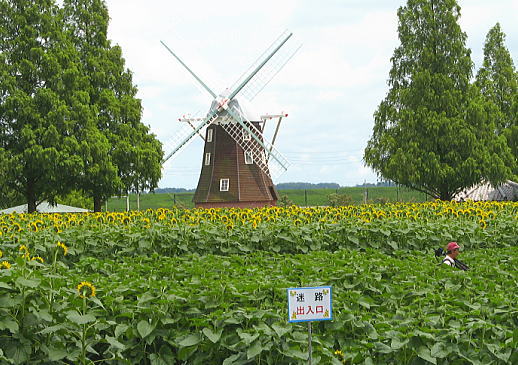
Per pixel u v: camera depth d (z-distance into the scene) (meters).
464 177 42.56
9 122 36.91
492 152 43.53
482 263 12.63
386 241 17.05
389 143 43.53
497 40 55.78
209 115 42.56
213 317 7.92
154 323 7.89
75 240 15.74
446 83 43.88
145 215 21.20
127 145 39.88
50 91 37.06
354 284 10.26
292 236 16.73
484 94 54.19
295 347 7.34
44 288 7.05
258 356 7.37
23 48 38.06
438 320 7.88
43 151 35.69
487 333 7.75
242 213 19.17
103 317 7.88
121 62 42.62
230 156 42.56
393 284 10.22
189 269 11.00
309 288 7.08
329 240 17.05
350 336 8.23
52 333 7.14
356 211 21.27
